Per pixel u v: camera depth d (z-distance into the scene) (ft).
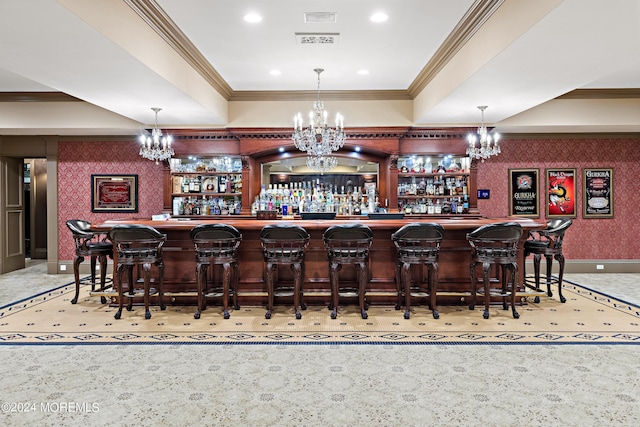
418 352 11.31
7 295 18.39
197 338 12.46
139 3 11.87
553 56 12.01
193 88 16.93
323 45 15.65
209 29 14.14
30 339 12.39
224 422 7.81
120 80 14.20
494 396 8.80
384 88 21.84
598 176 24.27
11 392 9.02
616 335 12.68
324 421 7.84
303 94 22.36
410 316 14.70
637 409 8.25
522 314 15.03
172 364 10.52
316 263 16.15
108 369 10.21
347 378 9.71
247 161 22.91
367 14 13.07
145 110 18.86
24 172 28.25
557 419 7.88
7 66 12.73
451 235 16.15
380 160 24.26
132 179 24.53
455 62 15.42
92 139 24.47
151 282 16.37
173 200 23.45
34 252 30.27
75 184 24.59
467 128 22.31
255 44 15.52
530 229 15.98
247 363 10.58
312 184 24.67
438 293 15.65
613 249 24.34
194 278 16.26
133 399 8.70
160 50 13.75
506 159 24.43
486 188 24.44
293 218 20.58
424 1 12.25
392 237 14.64
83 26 9.87
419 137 22.93
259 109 22.57
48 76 13.74
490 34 12.31
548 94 16.24
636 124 21.40
